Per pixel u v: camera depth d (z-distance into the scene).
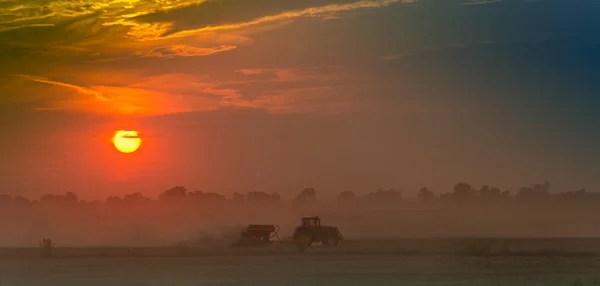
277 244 159.38
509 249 158.25
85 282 99.88
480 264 122.06
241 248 155.88
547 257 136.12
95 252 147.50
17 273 110.25
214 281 100.06
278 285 95.69
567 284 97.25
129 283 98.50
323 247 162.25
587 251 152.75
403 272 109.81
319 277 104.06
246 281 99.75
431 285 95.38
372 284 96.56
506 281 100.00
